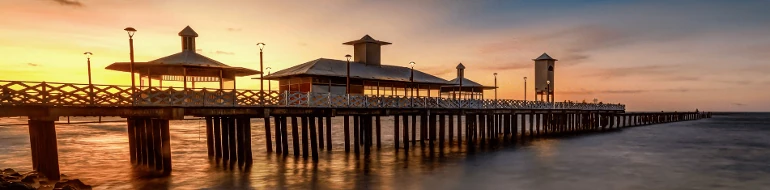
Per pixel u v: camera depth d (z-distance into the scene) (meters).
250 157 22.39
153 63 21.61
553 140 38.62
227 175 19.66
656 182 18.84
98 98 16.89
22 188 14.16
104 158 26.27
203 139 40.84
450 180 18.95
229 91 20.17
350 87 31.20
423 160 24.70
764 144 36.06
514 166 22.77
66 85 16.23
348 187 17.36
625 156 27.20
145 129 21.14
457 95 44.47
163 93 18.31
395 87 34.56
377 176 19.69
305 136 25.75
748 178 19.84
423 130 34.50
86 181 18.28
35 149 17.38
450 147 31.66
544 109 44.62
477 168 22.06
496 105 37.97
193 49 26.12
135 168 21.39
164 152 19.55
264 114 21.41
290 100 22.53
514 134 40.72
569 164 23.62
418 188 17.28
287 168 21.64
